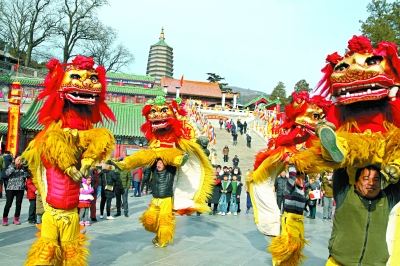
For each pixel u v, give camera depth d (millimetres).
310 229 11898
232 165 28609
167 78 63875
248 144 33812
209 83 65438
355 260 4078
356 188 4176
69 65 5383
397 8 33719
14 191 10055
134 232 9859
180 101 8961
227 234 10328
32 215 10344
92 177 10930
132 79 44250
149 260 7266
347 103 4180
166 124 8250
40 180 5414
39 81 31234
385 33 30500
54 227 5160
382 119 4184
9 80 30906
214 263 7262
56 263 5316
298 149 6977
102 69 5598
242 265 7207
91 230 9930
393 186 4098
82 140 5137
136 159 7895
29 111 27828
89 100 5297
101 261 7047
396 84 4137
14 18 43094
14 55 43531
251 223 12414
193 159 9047
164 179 8250
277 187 12102
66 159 4965
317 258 8133
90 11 44312
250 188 7152
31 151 5312
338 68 4266
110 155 5297
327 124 3707
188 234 10086
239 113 50750
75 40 45281
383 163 3920
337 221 4277
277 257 6332
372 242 4035
